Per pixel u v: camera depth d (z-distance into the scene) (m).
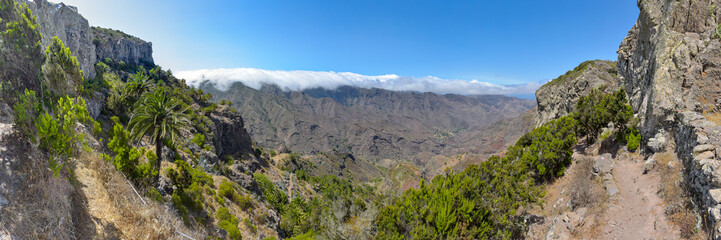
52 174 12.48
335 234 31.33
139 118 32.78
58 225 10.94
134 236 14.04
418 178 119.38
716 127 16.45
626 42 41.41
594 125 30.34
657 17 29.91
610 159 24.44
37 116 13.16
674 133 20.41
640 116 25.67
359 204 44.25
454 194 22.69
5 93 13.43
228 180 58.53
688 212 13.34
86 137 26.08
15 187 10.28
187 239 17.02
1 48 14.33
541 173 27.95
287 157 179.25
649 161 20.33
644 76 29.95
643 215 15.62
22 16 16.17
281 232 53.94
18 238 9.30
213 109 107.31
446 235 20.81
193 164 54.62
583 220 17.48
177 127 36.09
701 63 21.31
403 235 22.27
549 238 17.98
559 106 62.81
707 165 13.20
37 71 16.52
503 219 21.27
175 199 30.38
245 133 124.12
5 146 10.82
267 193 73.88
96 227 13.20
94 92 55.22
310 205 73.62
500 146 123.19
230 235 33.94
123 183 17.97
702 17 23.77
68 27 66.50
